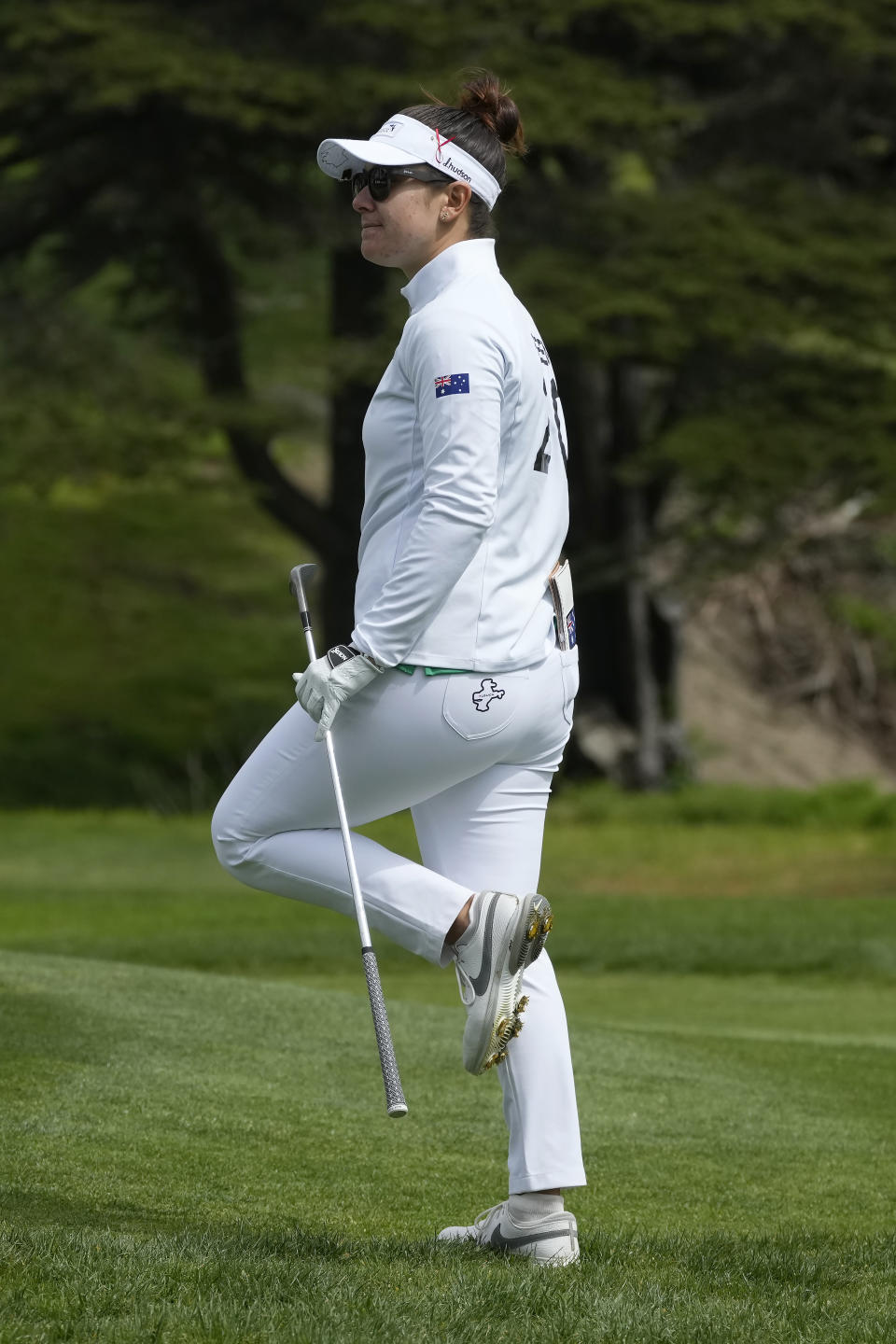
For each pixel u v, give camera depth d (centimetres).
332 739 1135
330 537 8719
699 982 3731
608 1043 2186
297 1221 1277
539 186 7988
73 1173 1344
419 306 1153
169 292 8712
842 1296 1088
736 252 7575
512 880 1173
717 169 8481
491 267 1154
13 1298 943
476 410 1091
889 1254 1193
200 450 8444
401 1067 1855
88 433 7769
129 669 11044
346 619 8831
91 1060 1720
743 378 8219
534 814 1181
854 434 7781
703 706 11394
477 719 1116
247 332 9919
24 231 7950
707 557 8238
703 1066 2075
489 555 1119
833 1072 2094
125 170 7731
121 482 8069
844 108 8319
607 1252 1178
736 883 6272
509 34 7612
